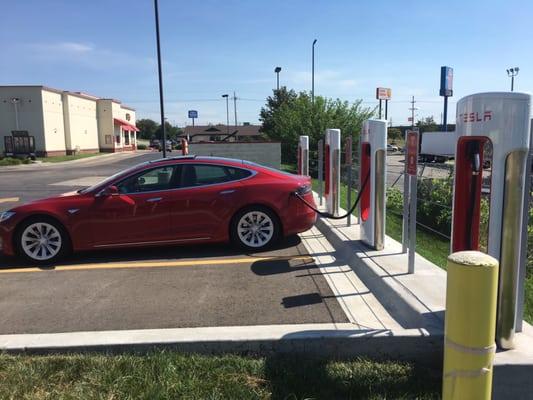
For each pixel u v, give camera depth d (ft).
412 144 16.88
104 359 11.55
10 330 14.10
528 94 11.12
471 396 8.10
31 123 148.25
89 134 188.14
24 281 19.15
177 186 22.67
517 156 11.15
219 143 54.49
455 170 13.41
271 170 24.16
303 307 15.39
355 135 71.26
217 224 22.63
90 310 15.60
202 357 11.62
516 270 11.28
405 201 19.69
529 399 10.66
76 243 21.91
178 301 16.22
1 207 44.57
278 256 22.02
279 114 87.15
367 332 12.16
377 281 16.63
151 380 10.64
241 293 16.90
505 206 11.28
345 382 10.70
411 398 10.19
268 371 11.06
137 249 23.97
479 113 11.62
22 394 10.25
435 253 22.33
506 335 11.23
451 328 8.23
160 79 59.21
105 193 22.00
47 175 87.92
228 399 10.07
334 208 28.68
